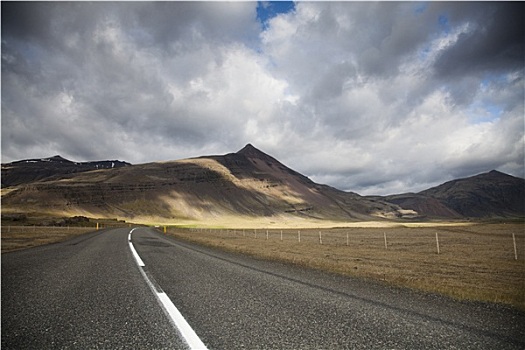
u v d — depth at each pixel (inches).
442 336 172.4
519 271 508.7
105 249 666.8
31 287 282.0
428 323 194.4
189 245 858.1
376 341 163.2
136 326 179.5
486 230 2539.4
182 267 420.2
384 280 357.7
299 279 346.9
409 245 1136.2
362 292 283.9
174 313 204.4
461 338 169.9
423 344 160.6
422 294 282.7
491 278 432.8
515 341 167.6
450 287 328.5
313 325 185.6
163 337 162.9
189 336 164.4
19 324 181.9
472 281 400.5
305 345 155.5
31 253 573.0
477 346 159.3
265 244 1059.9
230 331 172.9
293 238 1637.6
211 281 321.1
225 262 491.8
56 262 451.8
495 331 183.2
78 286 288.5
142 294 258.4
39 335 164.9
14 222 3489.2
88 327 177.3
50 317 195.2
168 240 1054.4
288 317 200.7
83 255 546.9
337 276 379.2
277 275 372.2
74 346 151.0
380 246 1059.3
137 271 377.4
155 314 202.7
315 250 843.4
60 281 310.7
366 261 605.9
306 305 231.8
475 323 197.3
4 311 207.5
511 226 3213.6
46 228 2423.7
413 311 221.6
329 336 168.2
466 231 2434.8
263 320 193.6
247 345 153.7
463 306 241.4
